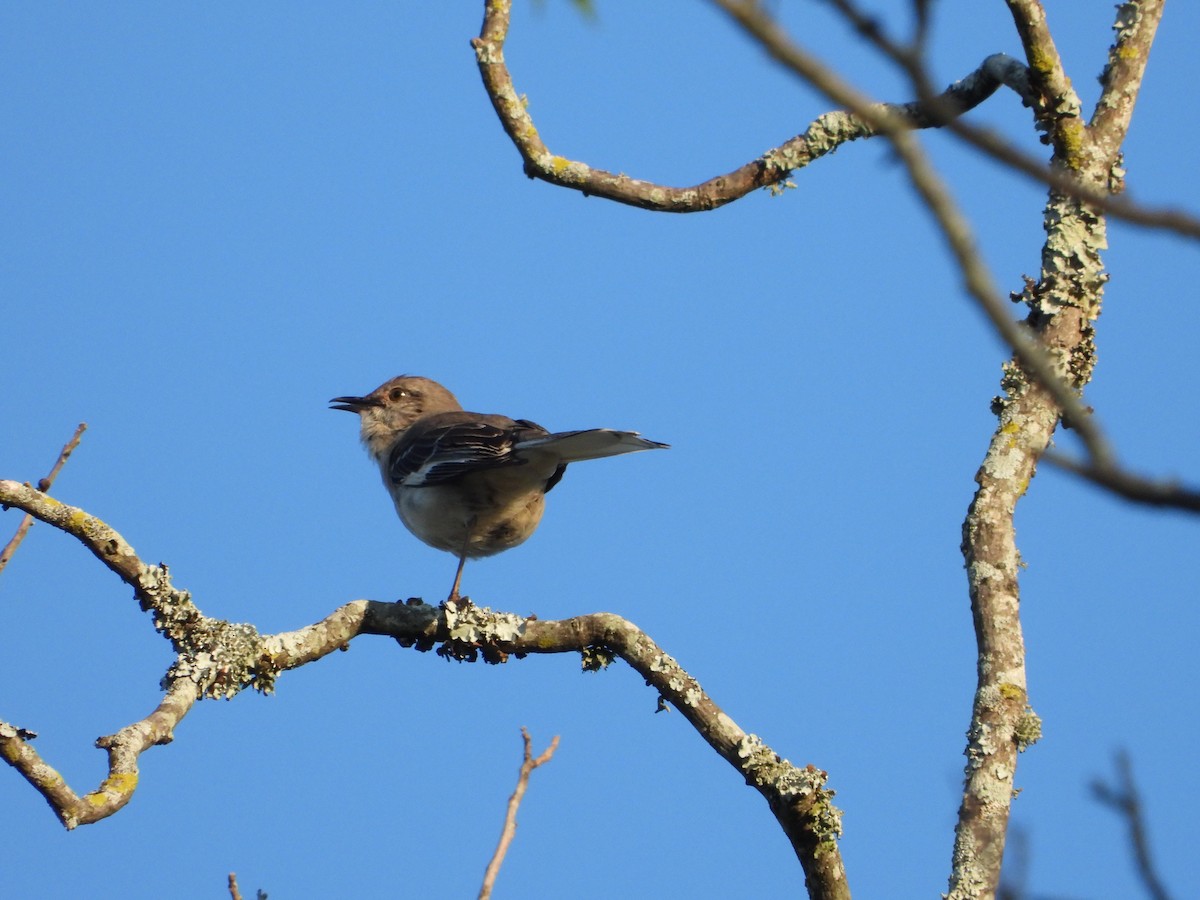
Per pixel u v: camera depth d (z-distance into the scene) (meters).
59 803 8.62
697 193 11.20
